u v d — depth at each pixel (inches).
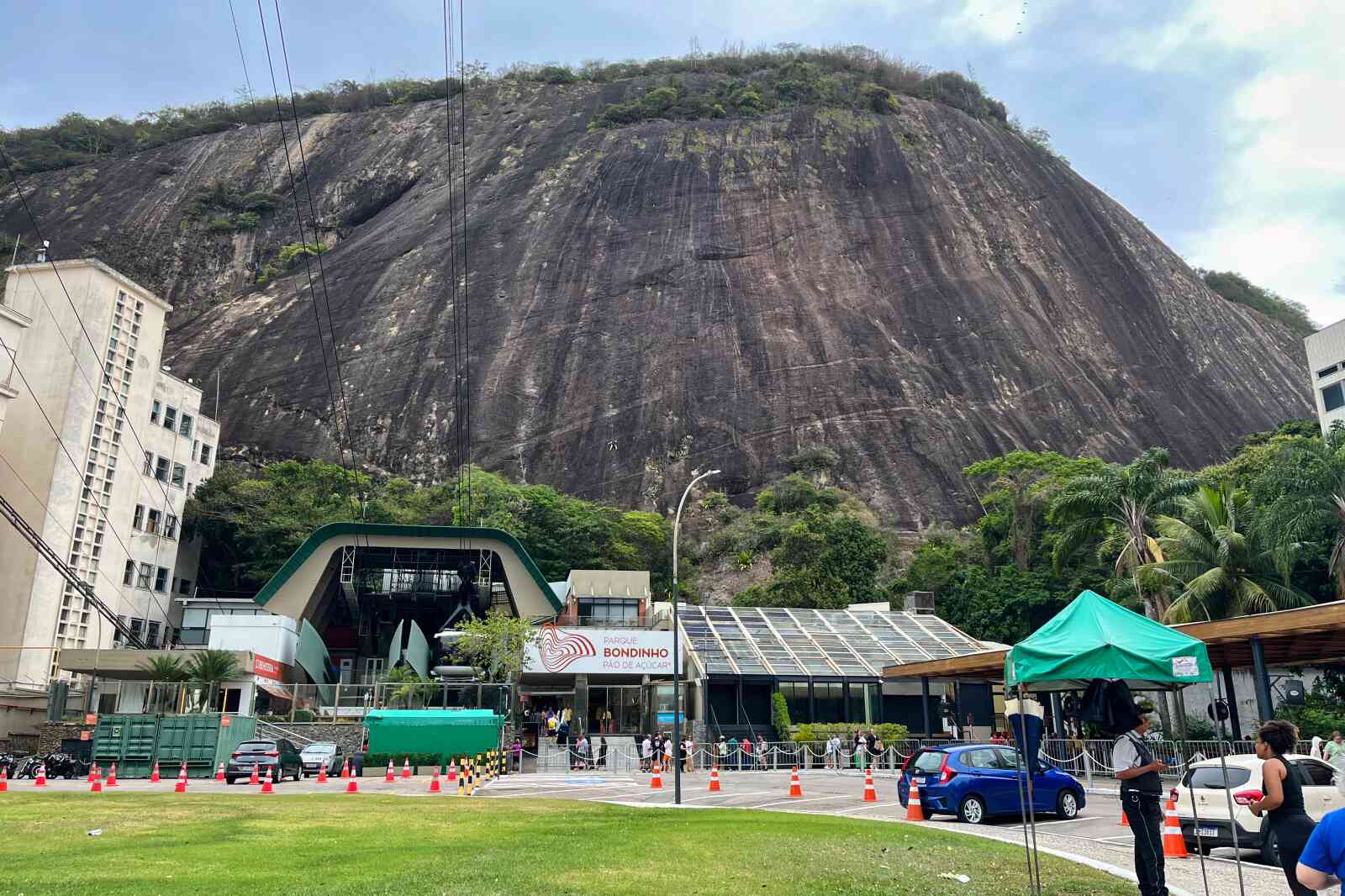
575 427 5083.7
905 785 901.8
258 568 3235.7
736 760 1753.2
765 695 2049.7
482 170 7076.8
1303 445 1654.8
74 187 7327.8
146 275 6604.3
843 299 5821.9
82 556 2449.6
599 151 6953.7
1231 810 415.2
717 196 6476.4
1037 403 5359.3
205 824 708.0
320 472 3720.5
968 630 3046.3
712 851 557.6
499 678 2062.0
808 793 1170.6
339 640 2778.1
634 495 4761.3
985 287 5949.8
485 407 5162.4
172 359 5477.4
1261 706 1087.0
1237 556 1674.5
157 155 7662.4
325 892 403.5
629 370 5349.4
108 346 2598.4
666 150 6860.2
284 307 5885.8
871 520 4138.8
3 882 424.2
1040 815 870.4
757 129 7076.8
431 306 5718.5
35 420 2442.2
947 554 3437.5
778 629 2267.5
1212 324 6668.3
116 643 2551.7
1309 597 1617.9
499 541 2395.4
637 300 5767.7
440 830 685.9
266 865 492.1
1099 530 2091.5
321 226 7111.2
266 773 1331.2
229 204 7111.2
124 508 2635.3
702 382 5280.5
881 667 2097.7
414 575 2551.7
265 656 2023.9
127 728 1503.4
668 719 1877.5
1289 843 356.2
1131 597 2247.8
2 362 2393.0
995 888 456.4
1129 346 6013.8
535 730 2012.8
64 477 2423.7
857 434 5036.9
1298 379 6737.2
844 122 7101.4
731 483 4803.2
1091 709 442.3
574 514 3831.2
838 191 6565.0
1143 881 396.5
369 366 5378.9
